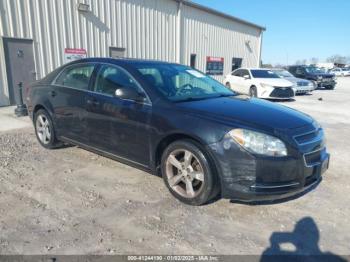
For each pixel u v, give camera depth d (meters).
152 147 3.62
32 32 9.81
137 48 13.94
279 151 2.99
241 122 3.14
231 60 21.66
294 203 3.61
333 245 2.83
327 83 20.92
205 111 3.37
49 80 5.12
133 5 13.32
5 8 9.03
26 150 5.23
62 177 4.14
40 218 3.11
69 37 10.92
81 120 4.45
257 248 2.75
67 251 2.61
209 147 3.11
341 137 7.05
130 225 3.03
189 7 16.62
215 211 3.35
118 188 3.84
